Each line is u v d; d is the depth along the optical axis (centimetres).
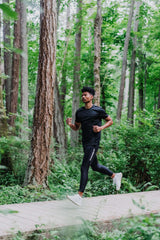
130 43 2327
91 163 513
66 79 2317
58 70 2125
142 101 2541
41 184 768
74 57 2008
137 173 886
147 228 238
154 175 861
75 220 332
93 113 507
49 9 775
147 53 2517
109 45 2269
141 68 2512
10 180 812
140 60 2505
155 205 475
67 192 747
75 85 1998
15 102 1484
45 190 735
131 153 866
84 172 500
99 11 1398
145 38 2502
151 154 841
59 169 888
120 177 550
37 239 329
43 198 696
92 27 2214
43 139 777
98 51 1398
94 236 335
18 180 827
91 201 525
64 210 392
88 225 339
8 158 817
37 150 773
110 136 927
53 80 791
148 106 2861
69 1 1931
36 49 1917
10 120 1366
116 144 905
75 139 1780
